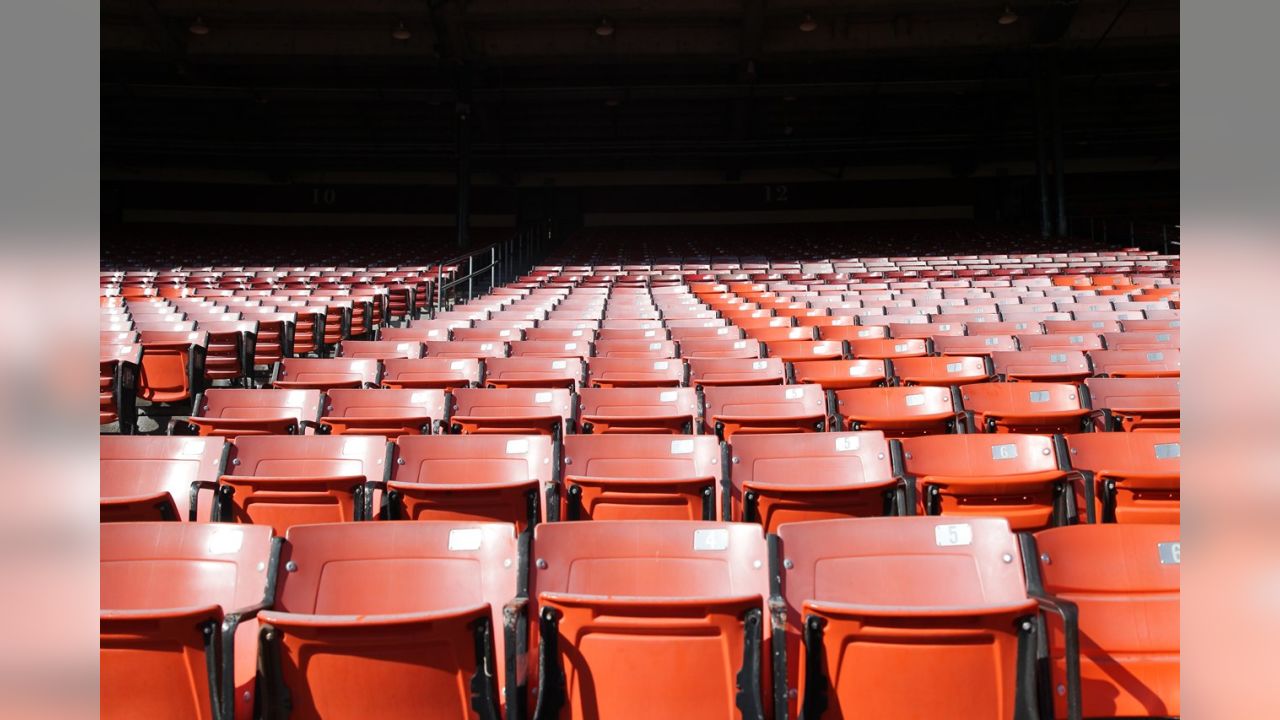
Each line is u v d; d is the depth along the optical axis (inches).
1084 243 823.1
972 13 781.3
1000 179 1117.7
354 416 193.9
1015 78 882.8
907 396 182.9
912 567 94.1
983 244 895.7
